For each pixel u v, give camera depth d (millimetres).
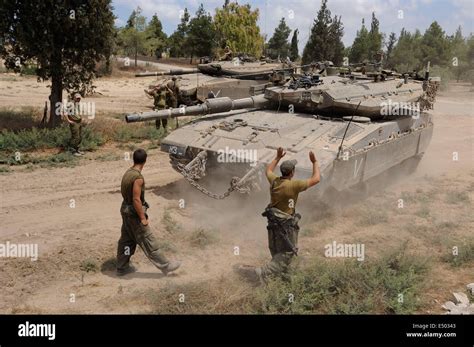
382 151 10531
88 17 16203
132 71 44406
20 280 7035
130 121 9922
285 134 9992
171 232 8891
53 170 12914
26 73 35125
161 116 10273
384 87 12227
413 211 10523
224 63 21125
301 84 11562
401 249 7891
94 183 11891
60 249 7926
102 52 17141
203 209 10234
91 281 7133
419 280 7172
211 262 7902
